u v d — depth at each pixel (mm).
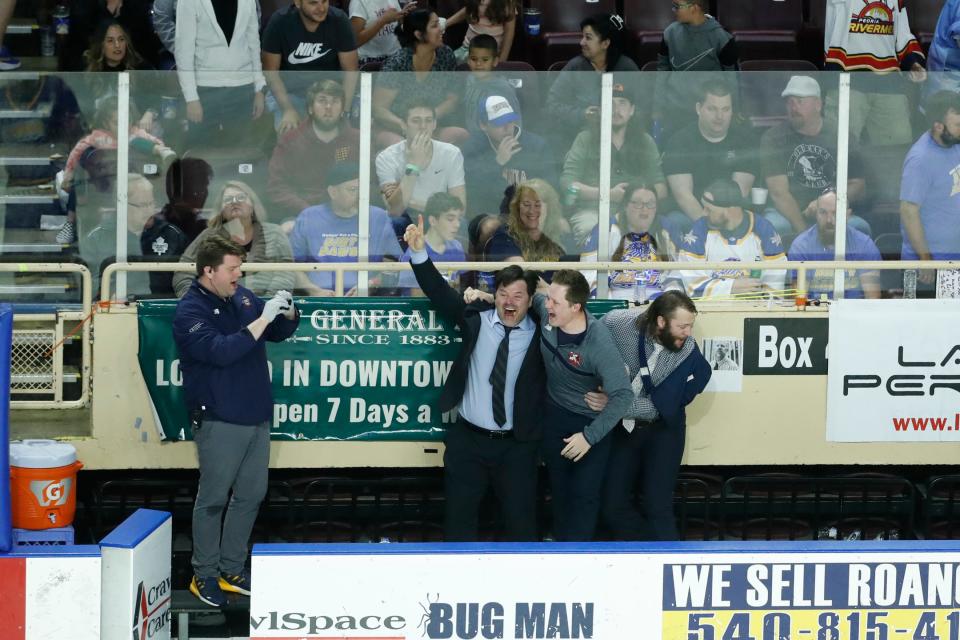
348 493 27875
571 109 25953
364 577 20359
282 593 20266
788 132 26250
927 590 21000
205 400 23859
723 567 20812
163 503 27531
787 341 26500
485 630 20656
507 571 20547
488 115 25812
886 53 33438
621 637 20859
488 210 26281
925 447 27000
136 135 25609
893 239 26844
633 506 26750
